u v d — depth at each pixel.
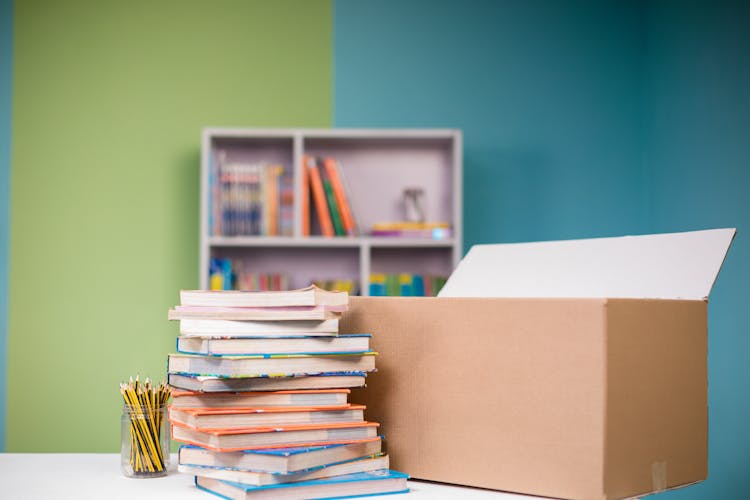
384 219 3.44
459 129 3.48
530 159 3.49
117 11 3.50
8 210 3.44
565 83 3.51
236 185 3.19
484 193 3.47
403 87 3.50
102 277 3.43
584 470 0.99
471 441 1.08
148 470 1.18
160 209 3.45
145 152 3.47
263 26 3.50
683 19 3.03
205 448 1.04
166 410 1.21
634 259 1.22
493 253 1.40
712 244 1.15
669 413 1.08
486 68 3.51
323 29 3.50
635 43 3.48
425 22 3.49
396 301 1.15
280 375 1.04
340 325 1.18
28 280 3.42
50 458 1.33
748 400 2.44
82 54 3.48
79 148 3.46
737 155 2.56
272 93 3.50
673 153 3.12
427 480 1.12
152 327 3.42
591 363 0.99
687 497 2.81
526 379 1.04
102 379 3.40
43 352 3.40
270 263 3.39
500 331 1.07
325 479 1.02
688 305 1.11
